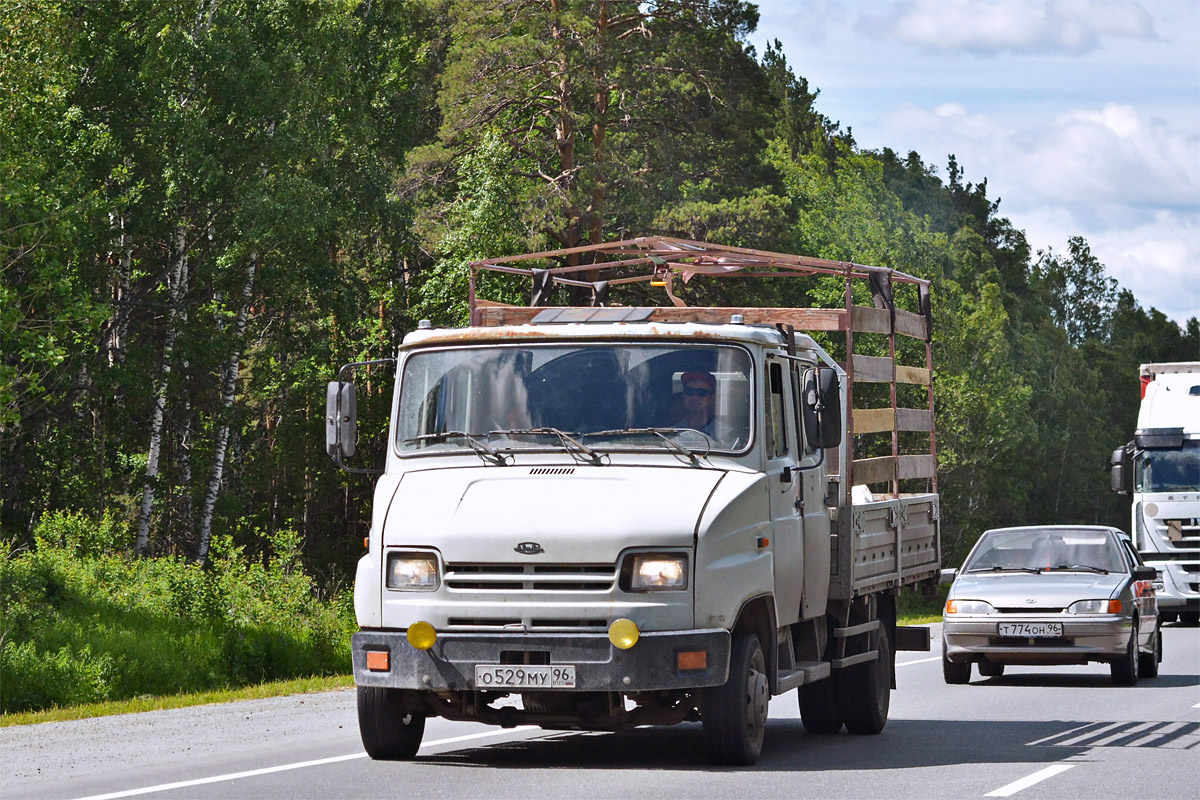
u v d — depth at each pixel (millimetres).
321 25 154000
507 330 37406
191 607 93062
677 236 147750
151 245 150875
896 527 48531
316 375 157750
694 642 33219
